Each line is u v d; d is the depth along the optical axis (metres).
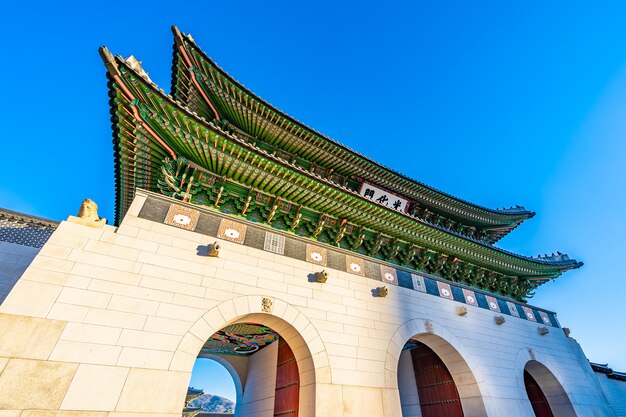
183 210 11.56
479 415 13.72
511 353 16.44
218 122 16.50
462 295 17.14
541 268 20.80
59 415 7.08
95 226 9.88
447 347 14.88
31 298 8.02
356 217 14.91
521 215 24.59
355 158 18.30
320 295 12.39
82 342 8.02
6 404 6.79
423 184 20.38
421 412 16.53
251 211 13.57
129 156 11.71
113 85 9.24
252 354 17.45
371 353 12.09
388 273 15.12
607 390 21.30
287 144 17.44
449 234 16.80
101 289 8.89
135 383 8.05
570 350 19.69
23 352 7.37
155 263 10.01
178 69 14.76
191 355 9.00
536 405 18.16
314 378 10.53
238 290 10.80
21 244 14.59
